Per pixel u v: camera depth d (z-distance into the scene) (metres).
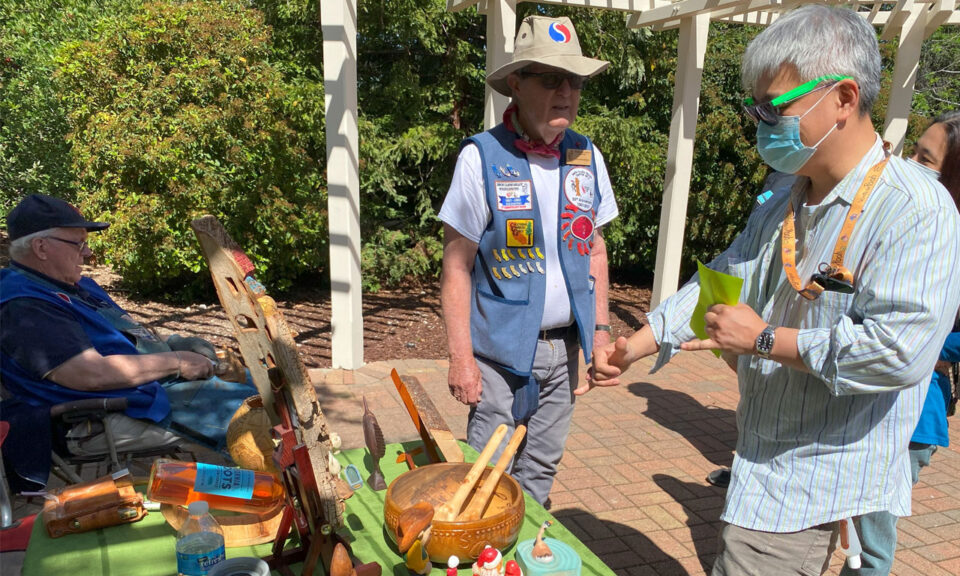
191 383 2.81
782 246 1.51
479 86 8.60
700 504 3.37
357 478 1.82
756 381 1.56
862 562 2.16
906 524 3.25
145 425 2.62
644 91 8.99
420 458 2.04
